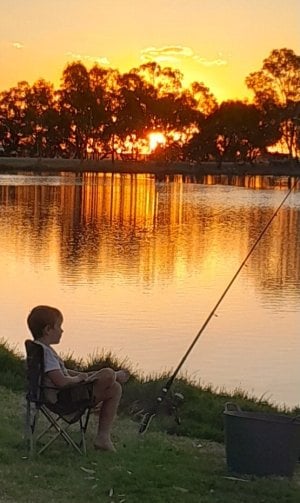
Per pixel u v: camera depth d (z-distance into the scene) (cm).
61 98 10338
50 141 10481
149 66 10225
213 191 6281
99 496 519
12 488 524
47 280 1903
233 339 1325
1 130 10775
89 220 3756
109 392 608
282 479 570
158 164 10262
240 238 3166
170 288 1853
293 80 8919
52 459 584
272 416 593
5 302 1595
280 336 1362
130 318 1475
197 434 723
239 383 1051
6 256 2342
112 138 10300
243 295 1794
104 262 2277
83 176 8475
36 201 4784
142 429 689
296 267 2305
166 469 572
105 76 10312
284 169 9581
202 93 10288
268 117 9081
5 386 849
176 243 2905
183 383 873
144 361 1145
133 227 3484
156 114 10181
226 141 9881
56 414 625
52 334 592
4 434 639
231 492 540
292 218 4153
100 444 612
